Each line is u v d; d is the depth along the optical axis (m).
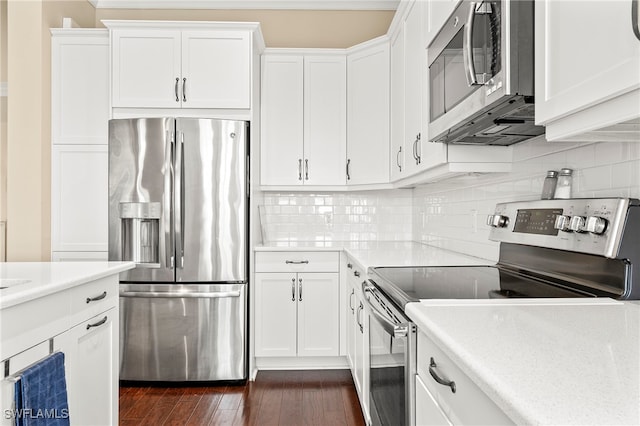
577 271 1.44
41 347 1.43
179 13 3.96
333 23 4.00
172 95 3.22
